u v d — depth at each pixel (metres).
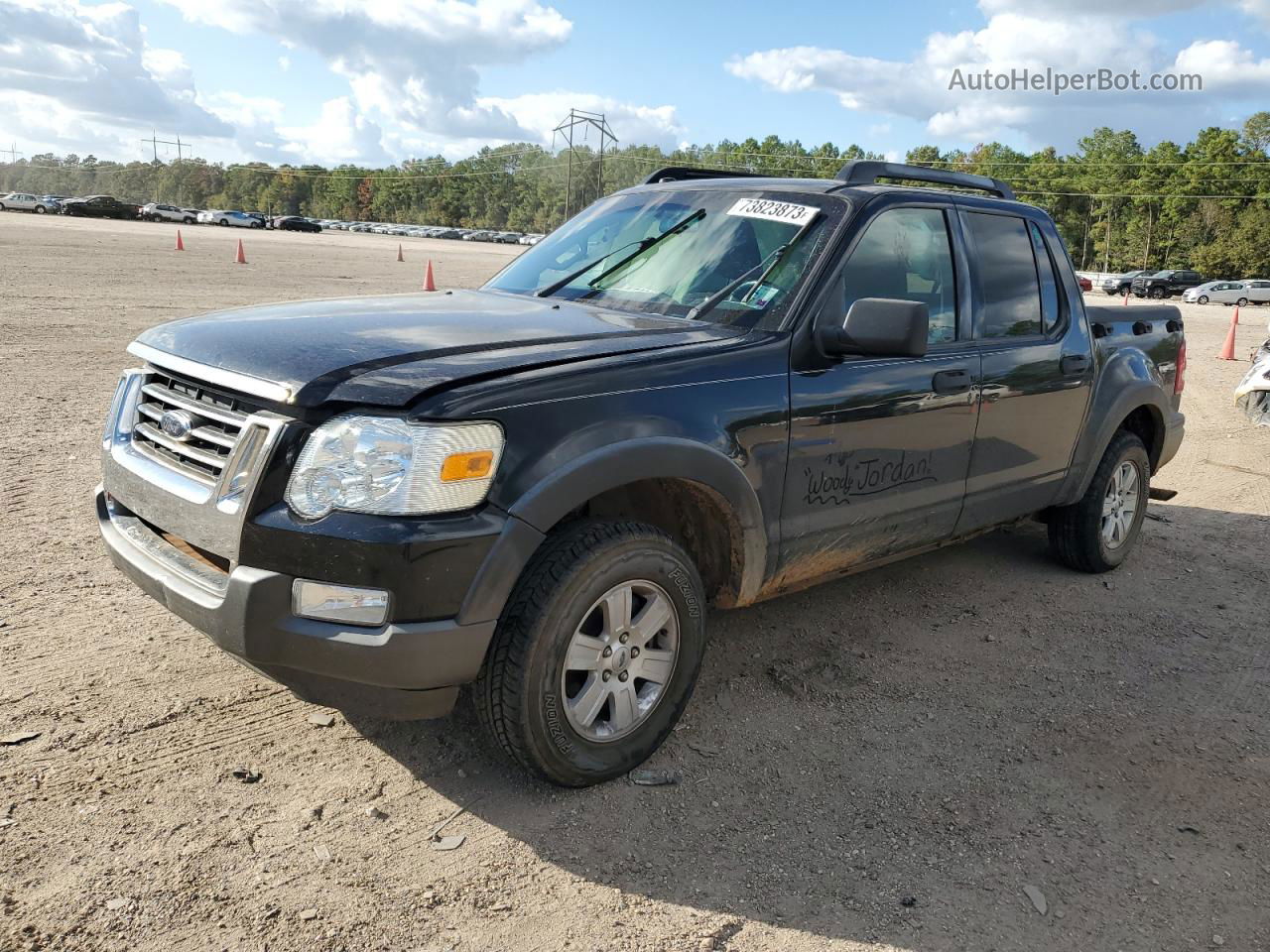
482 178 172.88
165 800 2.81
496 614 2.64
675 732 3.39
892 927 2.50
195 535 2.69
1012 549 5.67
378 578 2.48
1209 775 3.32
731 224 3.81
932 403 3.82
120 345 10.97
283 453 2.54
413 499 2.50
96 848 2.58
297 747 3.14
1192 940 2.52
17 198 66.06
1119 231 111.56
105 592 4.20
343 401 2.53
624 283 3.79
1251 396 9.92
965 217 4.20
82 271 20.58
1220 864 2.84
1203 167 100.25
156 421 2.99
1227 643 4.48
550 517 2.67
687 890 2.60
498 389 2.64
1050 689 3.91
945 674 3.99
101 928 2.31
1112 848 2.89
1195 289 44.03
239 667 3.62
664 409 2.96
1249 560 5.68
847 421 3.50
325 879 2.54
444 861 2.65
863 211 3.66
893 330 3.12
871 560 3.92
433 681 2.59
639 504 3.43
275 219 79.75
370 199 182.25
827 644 4.21
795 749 3.34
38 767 2.91
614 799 2.98
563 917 2.46
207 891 2.46
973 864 2.77
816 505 3.49
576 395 2.78
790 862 2.74
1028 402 4.34
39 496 5.41
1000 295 4.33
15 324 12.01
